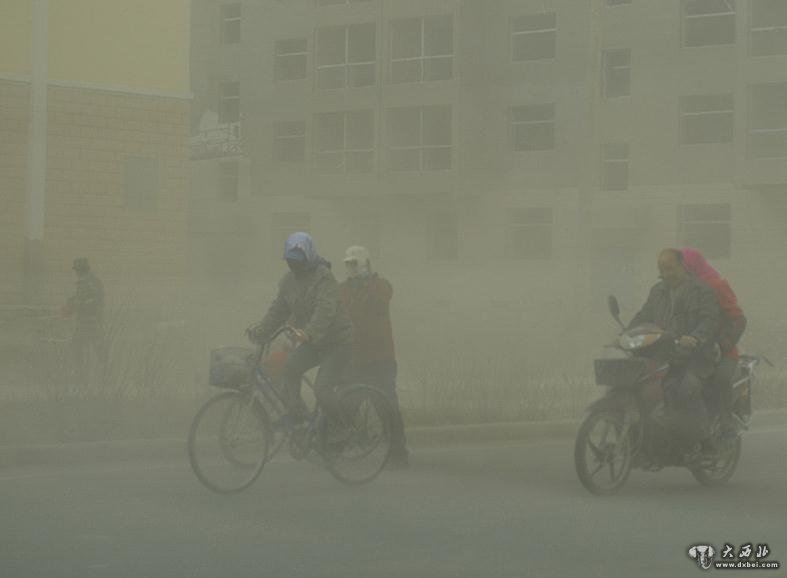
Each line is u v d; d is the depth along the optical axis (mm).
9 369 21328
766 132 59062
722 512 10938
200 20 78938
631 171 62719
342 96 71688
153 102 35562
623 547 9367
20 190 33406
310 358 12148
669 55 61438
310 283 12109
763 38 59094
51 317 25859
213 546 9320
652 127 62031
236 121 78438
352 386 12453
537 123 66062
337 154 72562
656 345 11836
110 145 34844
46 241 33719
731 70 59844
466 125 67875
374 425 12547
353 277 13805
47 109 33812
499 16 66938
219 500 11461
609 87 63656
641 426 11906
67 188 34156
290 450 12203
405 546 9359
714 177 60531
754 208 59719
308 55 73562
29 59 33562
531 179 65875
